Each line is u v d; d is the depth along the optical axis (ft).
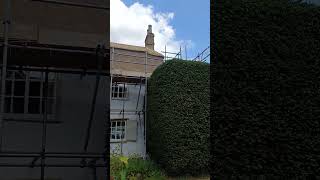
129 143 53.47
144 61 65.46
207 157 43.80
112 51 62.44
